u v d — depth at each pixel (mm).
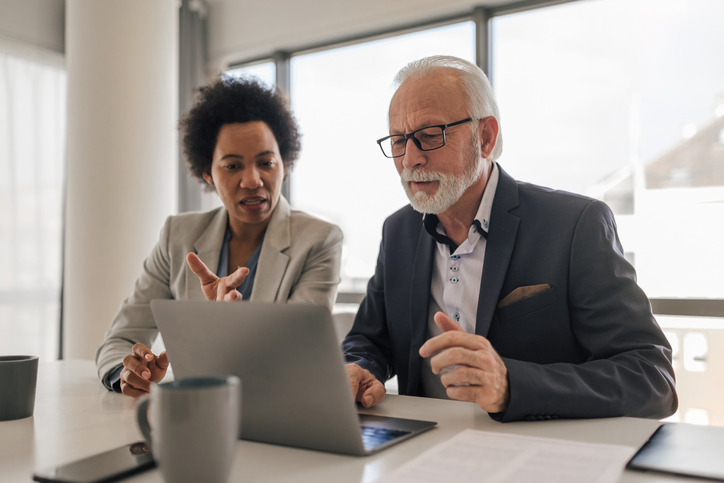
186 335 770
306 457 720
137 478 653
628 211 2934
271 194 1671
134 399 1100
